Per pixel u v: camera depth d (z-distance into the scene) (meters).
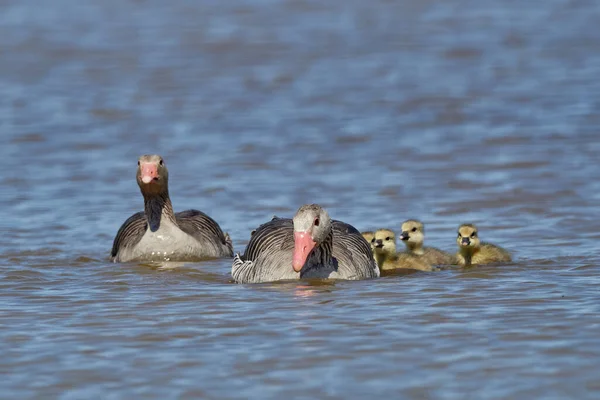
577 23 46.84
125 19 49.31
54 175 24.06
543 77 35.50
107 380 10.63
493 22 47.69
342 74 37.16
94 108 32.16
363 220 19.66
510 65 38.00
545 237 18.05
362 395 10.08
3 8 52.59
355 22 48.31
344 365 10.93
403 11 51.12
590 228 18.56
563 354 11.09
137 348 11.62
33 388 10.45
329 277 14.84
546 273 15.21
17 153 26.44
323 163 24.81
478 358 11.05
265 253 15.27
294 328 12.28
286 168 24.42
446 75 36.53
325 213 14.53
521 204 20.48
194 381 10.55
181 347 11.63
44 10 51.84
